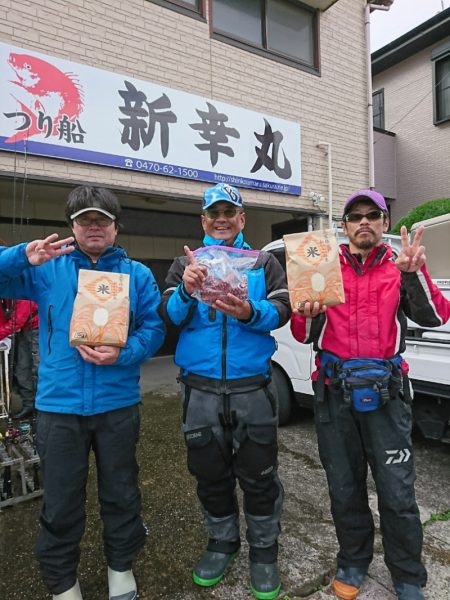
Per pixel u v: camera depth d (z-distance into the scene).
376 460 1.71
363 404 1.65
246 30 5.62
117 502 1.73
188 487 2.76
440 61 9.17
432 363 2.68
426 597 1.76
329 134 6.35
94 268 1.75
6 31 3.90
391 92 10.17
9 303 3.20
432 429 2.82
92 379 1.65
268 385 1.82
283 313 1.74
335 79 6.41
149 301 1.86
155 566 1.99
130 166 4.52
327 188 6.33
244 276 1.67
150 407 4.51
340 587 1.77
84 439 1.67
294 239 1.67
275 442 1.82
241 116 5.37
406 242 1.63
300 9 6.13
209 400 1.75
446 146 9.06
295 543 2.14
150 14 4.73
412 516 1.69
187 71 4.99
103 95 4.34
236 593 1.81
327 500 2.58
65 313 1.65
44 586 1.87
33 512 2.46
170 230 7.28
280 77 5.82
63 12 4.19
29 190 5.28
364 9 6.78
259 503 1.81
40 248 1.52
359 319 1.75
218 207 1.85
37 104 3.96
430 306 1.68
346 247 1.85
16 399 4.75
